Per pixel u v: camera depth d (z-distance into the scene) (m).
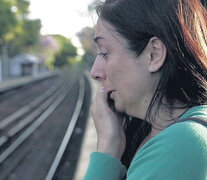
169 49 0.82
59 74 74.12
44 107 18.72
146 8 0.86
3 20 36.84
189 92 0.84
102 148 1.03
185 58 0.82
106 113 1.08
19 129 11.80
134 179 0.72
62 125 13.29
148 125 1.06
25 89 29.78
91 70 1.03
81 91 27.92
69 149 8.84
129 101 0.93
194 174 0.66
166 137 0.71
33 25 54.59
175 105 0.87
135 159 0.76
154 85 0.88
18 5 51.38
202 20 0.90
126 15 0.88
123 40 0.89
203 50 0.85
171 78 0.83
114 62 0.92
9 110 16.67
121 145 1.05
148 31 0.85
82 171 6.72
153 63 0.86
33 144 10.12
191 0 0.90
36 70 67.81
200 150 0.67
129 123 1.17
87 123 11.70
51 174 6.75
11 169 7.73
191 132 0.70
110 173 0.92
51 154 8.99
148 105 0.91
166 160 0.68
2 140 9.88
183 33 0.82
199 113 0.79
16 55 54.69
